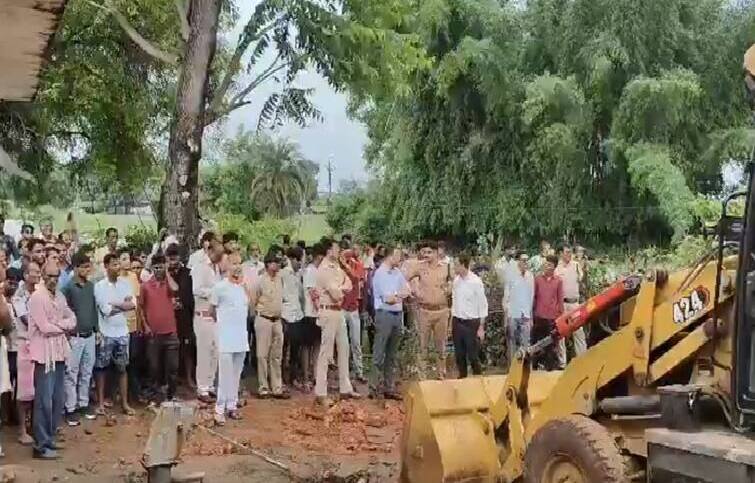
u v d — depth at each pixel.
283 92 16.80
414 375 13.89
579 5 28.36
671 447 5.31
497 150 30.45
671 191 25.45
